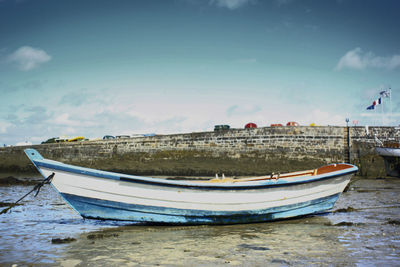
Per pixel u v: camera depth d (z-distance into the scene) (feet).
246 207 28.66
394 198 46.21
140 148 105.29
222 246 21.95
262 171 91.86
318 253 20.02
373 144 89.97
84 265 18.24
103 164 108.99
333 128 91.66
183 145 100.42
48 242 23.24
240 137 95.04
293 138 91.81
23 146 121.29
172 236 24.93
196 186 27.04
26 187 69.15
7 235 25.40
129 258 19.42
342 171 31.55
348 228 26.96
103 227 28.30
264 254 19.99
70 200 26.43
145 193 26.86
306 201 30.94
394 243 22.12
